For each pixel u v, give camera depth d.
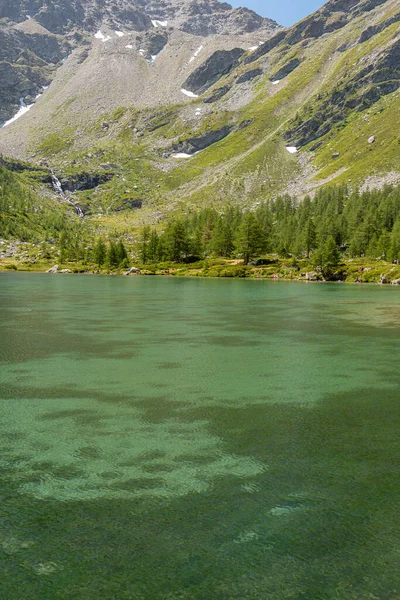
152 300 71.75
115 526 11.34
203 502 12.59
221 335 40.25
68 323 46.59
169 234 184.00
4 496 12.84
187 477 14.13
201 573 9.65
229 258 189.62
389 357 31.83
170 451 16.16
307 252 182.38
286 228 197.75
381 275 130.12
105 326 44.81
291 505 12.51
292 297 79.69
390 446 16.77
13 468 14.70
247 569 9.78
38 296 76.38
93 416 19.83
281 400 22.30
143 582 9.34
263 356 32.00
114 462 15.20
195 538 10.88
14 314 53.19
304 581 9.44
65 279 131.12
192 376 26.56
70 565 9.87
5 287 96.31
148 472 14.47
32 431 18.00
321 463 15.29
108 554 10.25
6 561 9.98
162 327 44.50
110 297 76.12
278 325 46.38
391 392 23.69
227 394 23.20
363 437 17.64
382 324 47.53
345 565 9.96
